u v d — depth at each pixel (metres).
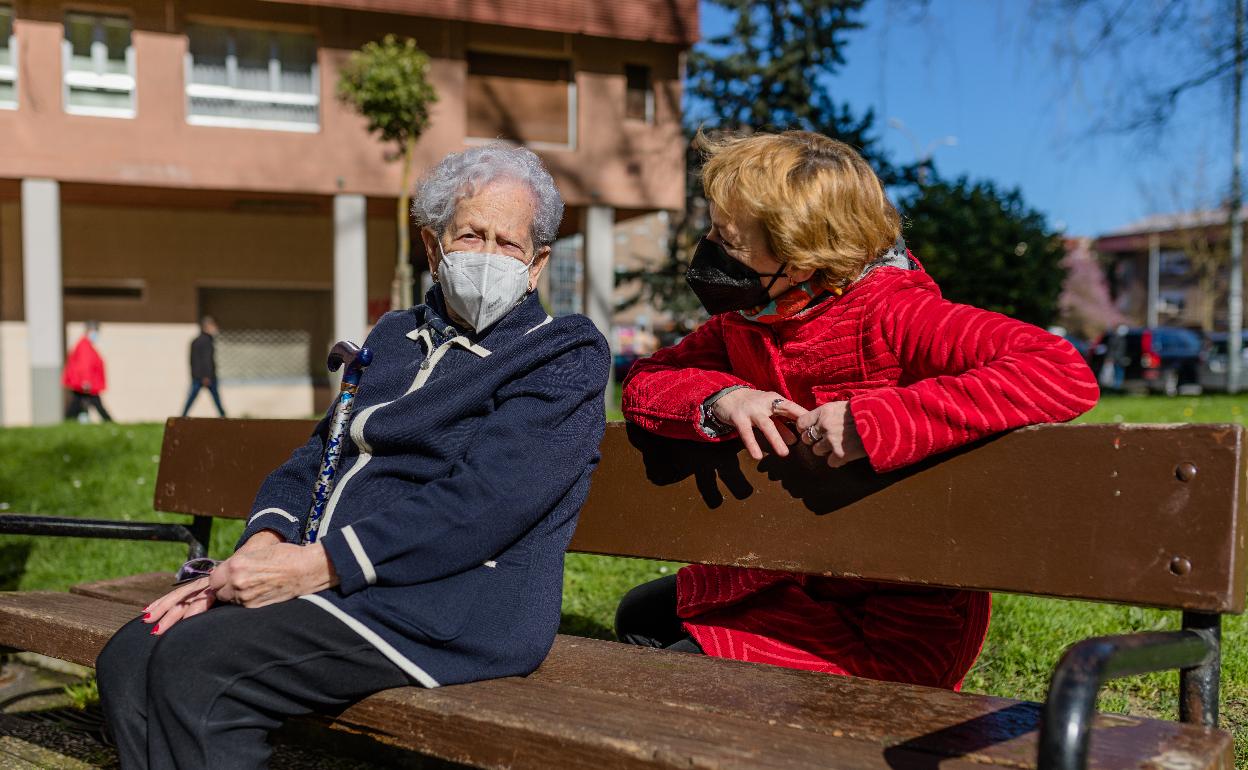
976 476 1.83
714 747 1.53
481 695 1.83
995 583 1.79
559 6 16.42
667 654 2.12
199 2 15.36
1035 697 3.03
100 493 6.68
